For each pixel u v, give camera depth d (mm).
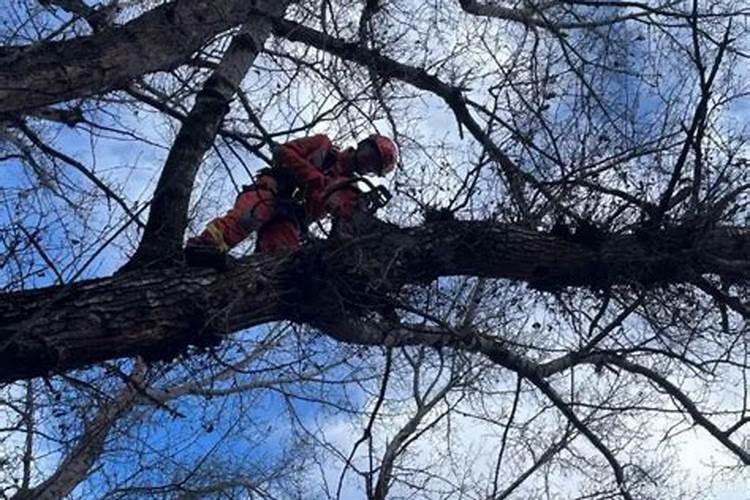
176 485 8695
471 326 6465
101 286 5273
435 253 5945
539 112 6707
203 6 6816
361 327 6047
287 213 6156
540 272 6168
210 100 6289
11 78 6082
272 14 6926
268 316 5727
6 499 7566
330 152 6637
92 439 6402
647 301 6277
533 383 7293
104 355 5168
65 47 6383
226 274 5547
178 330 5328
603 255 6141
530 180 6402
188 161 5973
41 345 4965
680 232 6191
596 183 6457
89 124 6984
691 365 6395
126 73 6496
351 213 5949
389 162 6641
